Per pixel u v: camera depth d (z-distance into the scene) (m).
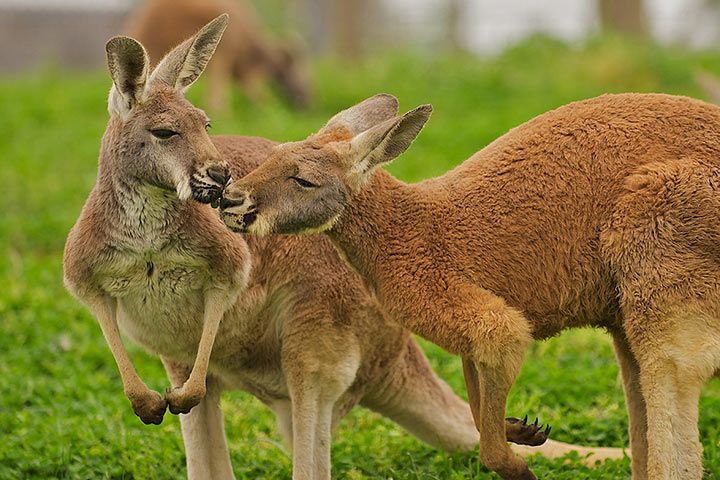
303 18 52.06
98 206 10.59
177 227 10.47
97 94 28.98
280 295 11.09
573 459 11.56
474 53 33.53
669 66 28.77
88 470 11.76
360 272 10.43
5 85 31.52
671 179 9.80
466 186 10.34
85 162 23.14
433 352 14.42
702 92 27.11
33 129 26.09
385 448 12.35
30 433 12.48
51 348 14.65
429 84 28.69
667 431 9.70
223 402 13.48
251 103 29.55
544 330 10.37
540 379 13.40
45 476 11.74
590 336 14.62
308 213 10.05
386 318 11.36
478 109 26.11
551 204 10.07
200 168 10.26
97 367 14.48
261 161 11.33
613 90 27.77
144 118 10.41
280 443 12.56
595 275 10.05
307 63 31.70
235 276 10.66
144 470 11.75
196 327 10.91
